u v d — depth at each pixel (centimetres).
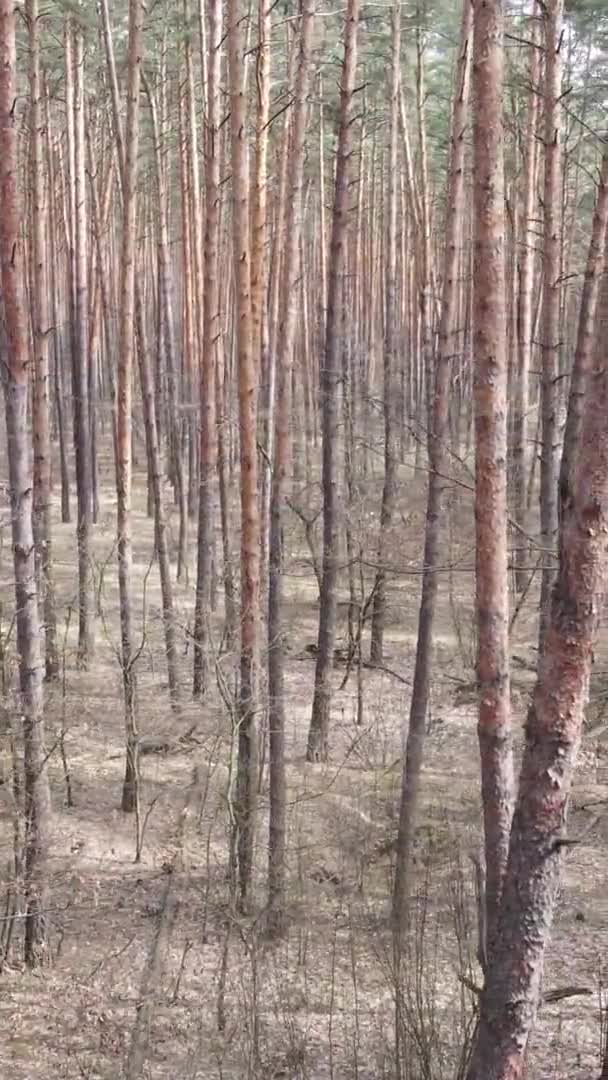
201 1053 741
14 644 1256
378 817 1100
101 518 2523
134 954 906
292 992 788
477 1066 465
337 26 1692
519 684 1462
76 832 1140
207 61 1248
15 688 1091
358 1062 691
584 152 2597
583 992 546
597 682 1277
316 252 2938
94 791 1241
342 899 920
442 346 948
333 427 1232
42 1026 819
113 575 2053
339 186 1117
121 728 1384
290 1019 749
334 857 1005
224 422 1517
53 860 1077
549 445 1078
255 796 959
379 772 1229
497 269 611
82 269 1767
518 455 1476
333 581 1287
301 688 1548
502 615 625
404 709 1418
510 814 620
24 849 913
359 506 1606
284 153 1572
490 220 608
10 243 816
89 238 2367
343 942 860
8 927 926
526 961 454
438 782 1143
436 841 978
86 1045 787
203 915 929
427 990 718
